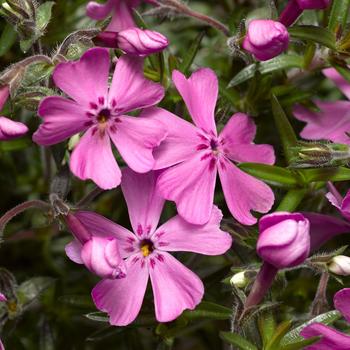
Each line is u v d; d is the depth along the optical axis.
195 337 0.30
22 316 0.28
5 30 0.27
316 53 0.26
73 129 0.24
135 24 0.26
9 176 0.29
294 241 0.22
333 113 0.27
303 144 0.25
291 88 0.27
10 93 0.24
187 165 0.24
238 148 0.25
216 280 0.26
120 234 0.24
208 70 0.25
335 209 0.27
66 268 0.30
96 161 0.24
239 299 0.24
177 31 0.31
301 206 0.26
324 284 0.25
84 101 0.24
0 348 0.24
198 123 0.24
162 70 0.26
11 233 0.29
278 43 0.23
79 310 0.28
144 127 0.24
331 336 0.23
